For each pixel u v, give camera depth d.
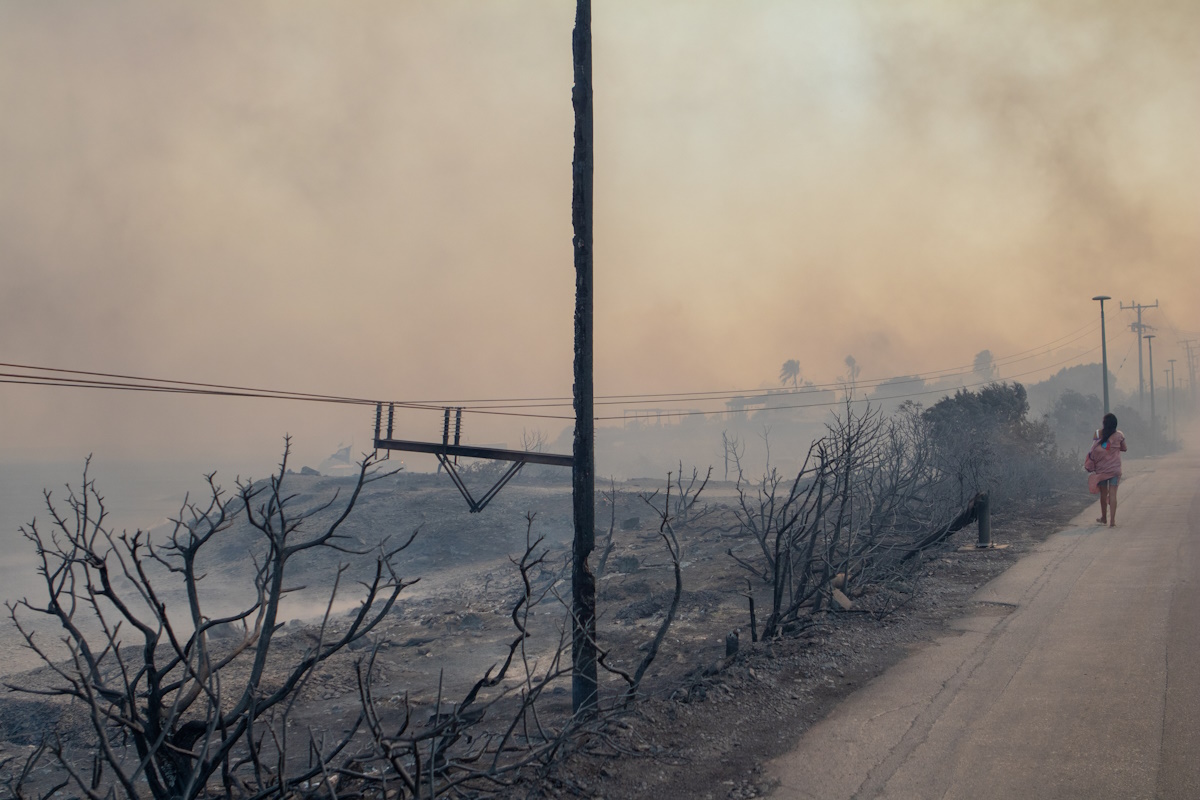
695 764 5.19
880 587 10.33
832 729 5.62
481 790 4.82
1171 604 8.36
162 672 4.52
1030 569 10.91
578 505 8.02
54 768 8.21
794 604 8.95
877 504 13.06
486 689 10.29
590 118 8.27
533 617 15.72
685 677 7.88
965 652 7.25
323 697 10.44
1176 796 4.23
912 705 5.97
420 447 14.09
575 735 5.27
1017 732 5.27
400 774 4.11
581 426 8.10
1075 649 7.04
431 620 16.16
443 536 31.34
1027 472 23.09
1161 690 5.81
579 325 8.19
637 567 19.58
